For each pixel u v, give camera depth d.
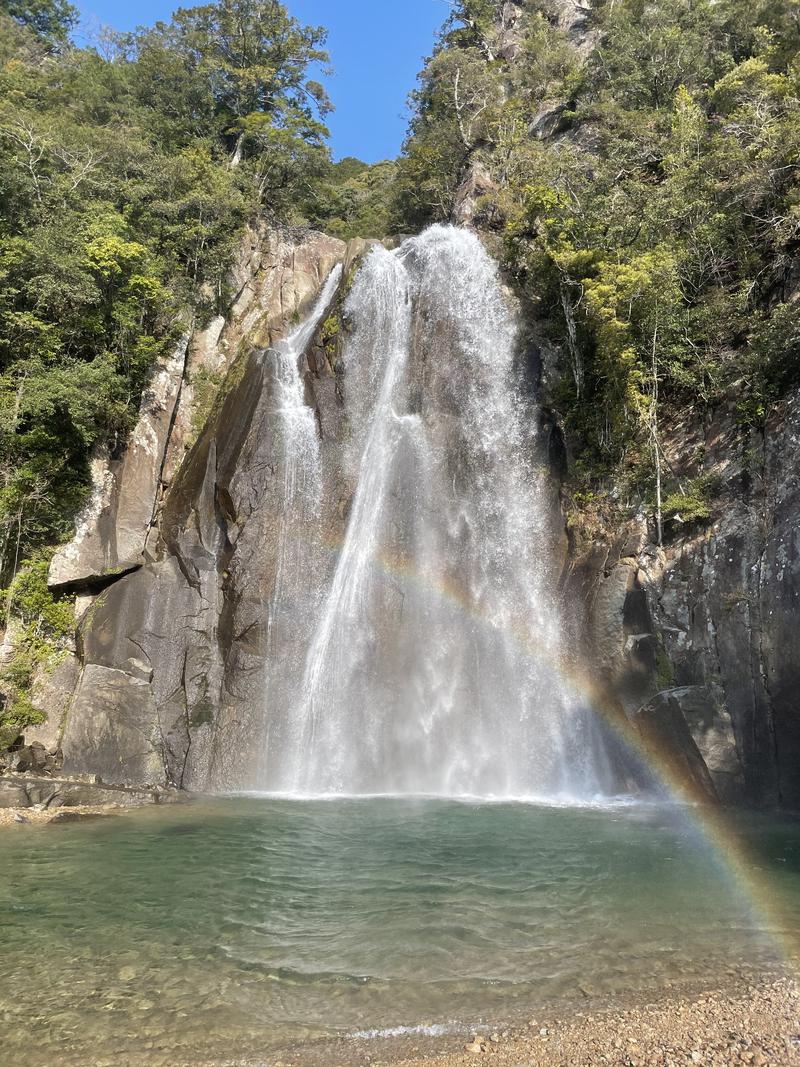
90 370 24.56
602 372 25.58
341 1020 6.70
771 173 24.09
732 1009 6.95
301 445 24.38
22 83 38.44
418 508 24.22
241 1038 6.37
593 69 43.09
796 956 8.20
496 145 42.00
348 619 22.12
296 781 19.84
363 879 10.97
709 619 18.77
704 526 20.12
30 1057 6.01
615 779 18.91
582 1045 6.30
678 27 38.03
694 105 31.47
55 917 9.27
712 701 17.73
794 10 33.78
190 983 7.41
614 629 19.95
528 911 9.58
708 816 16.19
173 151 40.88
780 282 23.84
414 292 28.86
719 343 23.88
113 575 23.61
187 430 28.48
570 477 25.20
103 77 42.41
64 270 24.78
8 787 15.86
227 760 19.56
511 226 31.30
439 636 22.16
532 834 14.02
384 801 17.81
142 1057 6.05
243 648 20.81
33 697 20.19
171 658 21.25
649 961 8.01
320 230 47.25
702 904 9.90
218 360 31.11
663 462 22.59
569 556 23.36
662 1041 6.38
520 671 21.80
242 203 35.72
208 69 43.66
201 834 13.81
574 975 7.65
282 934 8.74
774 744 17.19
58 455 24.44
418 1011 6.88
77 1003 6.95
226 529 23.20
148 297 28.38
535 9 55.22
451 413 26.19
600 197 29.02
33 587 22.11
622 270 23.58
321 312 30.58
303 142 42.88
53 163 29.39
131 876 11.06
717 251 25.42
